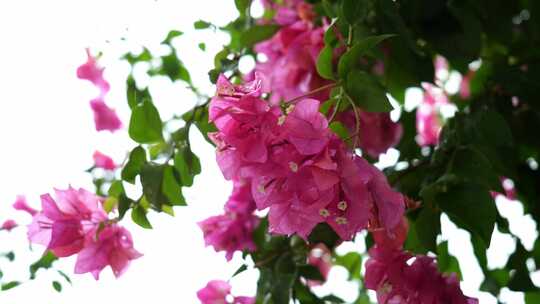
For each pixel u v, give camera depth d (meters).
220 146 1.20
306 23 1.45
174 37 1.57
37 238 1.41
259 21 1.58
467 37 1.46
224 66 1.42
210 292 1.51
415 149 1.56
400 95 1.52
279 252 1.51
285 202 1.20
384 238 1.32
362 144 1.47
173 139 1.42
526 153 1.56
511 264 1.49
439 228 1.34
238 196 1.50
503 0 1.54
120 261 1.40
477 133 1.41
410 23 1.45
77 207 1.40
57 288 1.60
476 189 1.32
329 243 1.42
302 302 1.53
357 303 1.72
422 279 1.31
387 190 1.19
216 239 1.52
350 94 1.26
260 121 1.17
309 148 1.17
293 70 1.43
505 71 1.50
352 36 1.31
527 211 1.56
